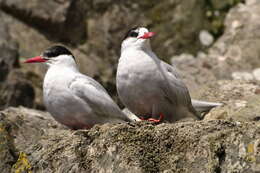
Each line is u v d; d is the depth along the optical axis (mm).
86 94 11562
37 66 18031
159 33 20062
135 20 20156
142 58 11797
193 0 20625
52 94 11664
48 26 19266
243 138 9523
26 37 18766
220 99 13922
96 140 10258
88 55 19109
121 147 9945
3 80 17031
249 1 20906
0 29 18312
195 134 9781
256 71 18641
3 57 17375
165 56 19766
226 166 9398
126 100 12055
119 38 19750
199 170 9469
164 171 9625
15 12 19141
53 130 12188
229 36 19875
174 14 20422
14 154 11383
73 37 19391
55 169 10359
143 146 9883
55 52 12180
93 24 19734
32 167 10656
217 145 9547
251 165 9250
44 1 19297
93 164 10117
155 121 11797
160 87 11820
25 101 17156
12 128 12180
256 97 13305
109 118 11773
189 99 12359
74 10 19438
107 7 20062
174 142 9836
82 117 11688
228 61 19094
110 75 18562
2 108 16703
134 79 11734
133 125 10234
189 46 19953
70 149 10398
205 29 20297
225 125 9844
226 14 20594
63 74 11789
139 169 9656
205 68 18781
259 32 19750
